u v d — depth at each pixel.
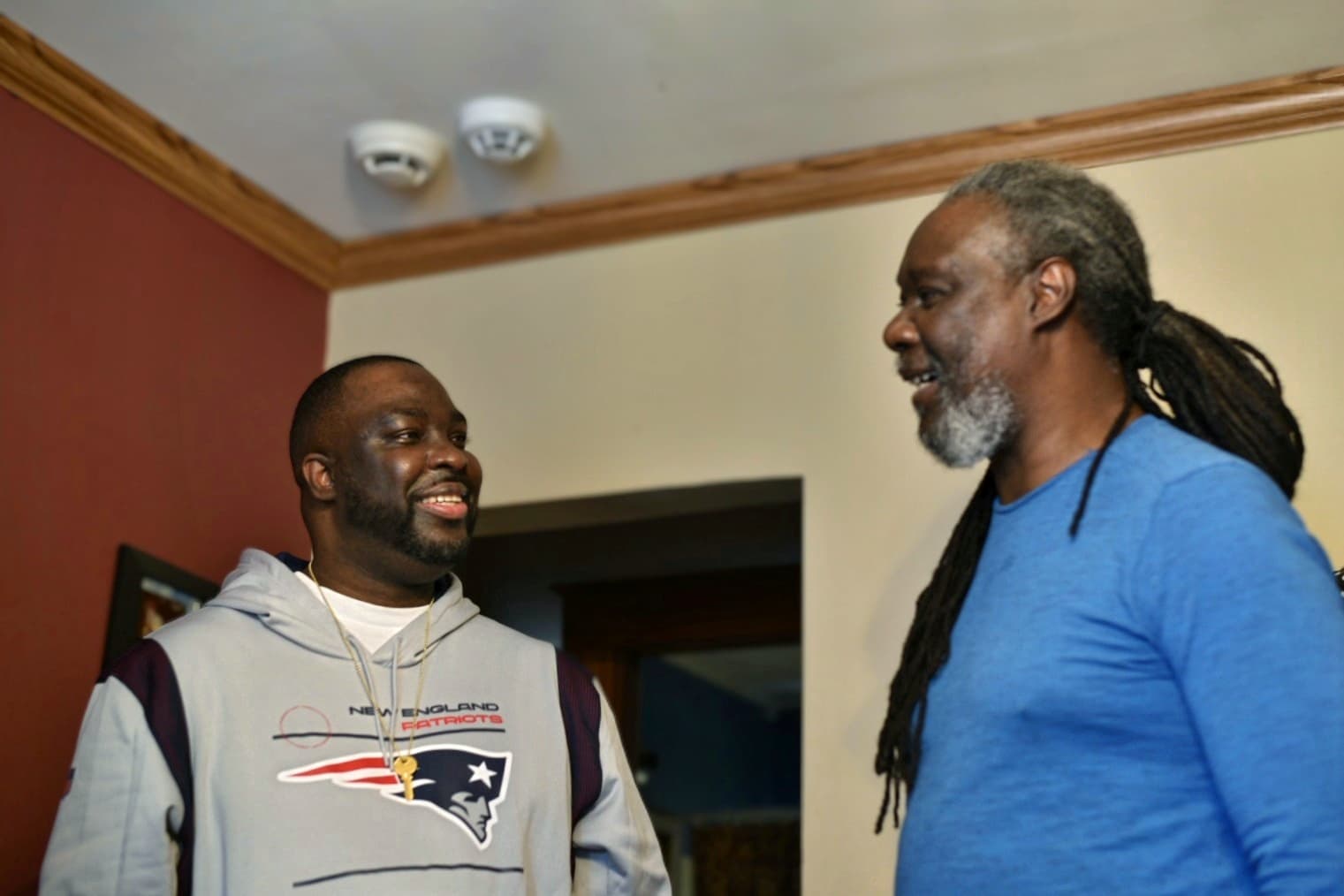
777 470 2.95
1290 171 2.70
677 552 4.30
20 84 2.68
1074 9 2.55
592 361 3.20
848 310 2.99
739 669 6.69
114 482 2.80
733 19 2.61
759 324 3.06
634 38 2.67
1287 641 1.21
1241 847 1.25
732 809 6.97
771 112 2.89
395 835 1.69
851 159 3.02
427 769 1.77
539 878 1.79
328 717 1.77
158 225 3.00
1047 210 1.52
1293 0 2.50
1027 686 1.35
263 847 1.65
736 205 3.12
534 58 2.74
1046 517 1.44
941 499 2.79
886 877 2.60
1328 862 1.15
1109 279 1.50
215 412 3.08
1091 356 1.50
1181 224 2.74
